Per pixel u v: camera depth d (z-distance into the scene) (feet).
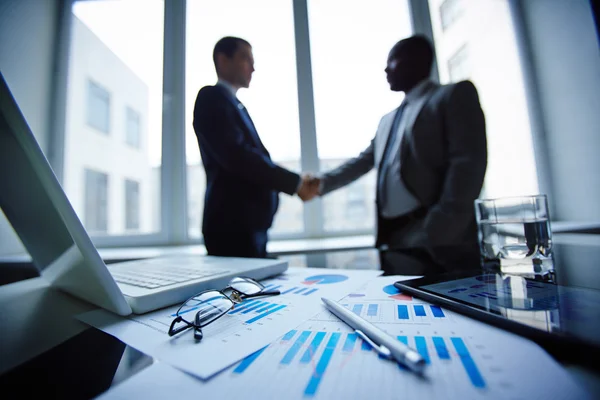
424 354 0.49
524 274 1.04
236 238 2.59
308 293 0.96
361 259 1.82
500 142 4.27
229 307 0.81
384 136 3.39
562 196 3.91
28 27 3.85
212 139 2.41
